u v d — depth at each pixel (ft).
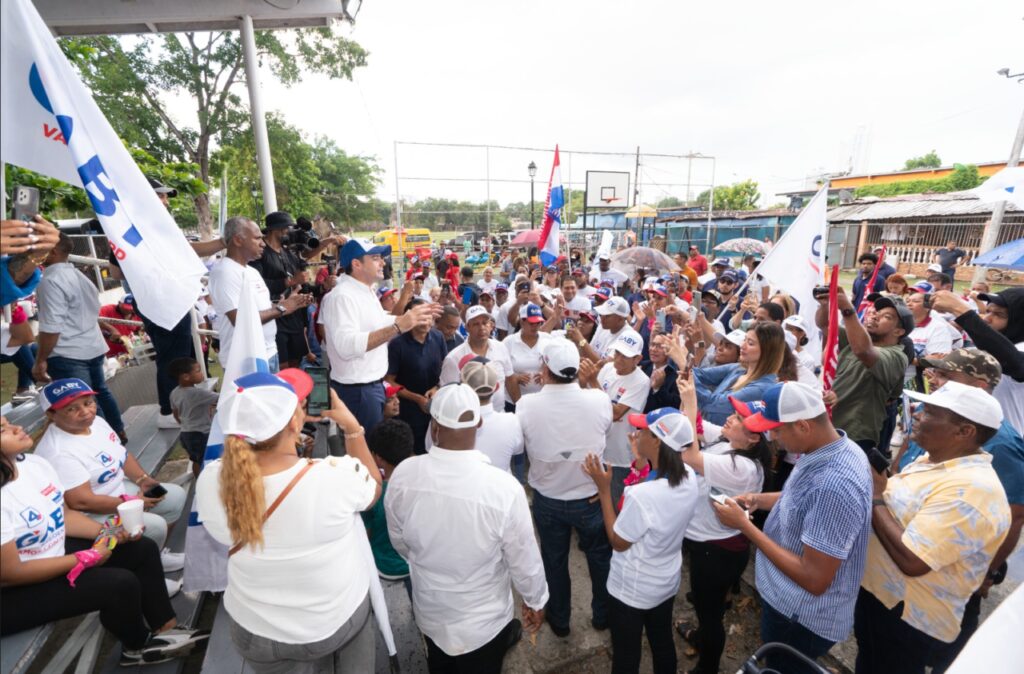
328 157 125.49
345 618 6.30
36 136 6.75
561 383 9.66
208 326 26.37
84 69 25.44
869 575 7.88
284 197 81.76
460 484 7.07
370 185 132.57
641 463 9.27
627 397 12.53
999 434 8.70
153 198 8.23
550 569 10.77
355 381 11.98
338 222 128.98
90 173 7.25
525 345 16.02
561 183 21.99
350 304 11.44
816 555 6.61
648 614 8.52
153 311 8.01
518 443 10.08
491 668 7.74
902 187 103.45
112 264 14.16
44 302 12.35
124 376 23.08
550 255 22.45
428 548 7.22
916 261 71.56
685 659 10.80
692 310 22.48
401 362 14.37
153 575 8.55
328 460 6.22
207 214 68.90
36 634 6.96
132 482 10.77
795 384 7.07
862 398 12.51
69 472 8.84
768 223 80.12
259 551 5.70
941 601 7.13
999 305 13.04
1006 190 16.40
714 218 87.10
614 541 8.24
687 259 47.47
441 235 118.83
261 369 7.98
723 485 8.85
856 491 6.60
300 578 5.87
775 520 7.72
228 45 63.00
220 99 65.62
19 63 6.52
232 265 11.68
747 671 6.11
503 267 60.08
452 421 7.01
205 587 8.93
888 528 7.12
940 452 7.18
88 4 19.93
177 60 61.98
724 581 9.03
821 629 7.20
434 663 8.26
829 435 6.96
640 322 18.67
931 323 19.53
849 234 79.51
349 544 6.43
